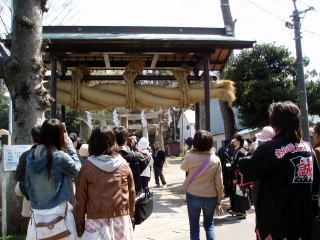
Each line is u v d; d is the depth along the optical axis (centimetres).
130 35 862
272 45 1830
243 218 841
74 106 951
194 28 908
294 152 296
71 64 1038
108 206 373
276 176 294
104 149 387
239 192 830
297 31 1265
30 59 639
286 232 286
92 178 377
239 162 313
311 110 1916
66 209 381
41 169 376
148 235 708
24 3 640
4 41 746
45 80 1026
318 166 324
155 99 955
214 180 546
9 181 645
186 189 557
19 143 628
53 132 385
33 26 643
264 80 1766
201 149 549
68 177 392
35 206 377
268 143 301
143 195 545
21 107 634
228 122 1477
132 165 536
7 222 638
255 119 1781
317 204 323
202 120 1345
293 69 1836
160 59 1056
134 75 963
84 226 387
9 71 636
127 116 1947
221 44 856
